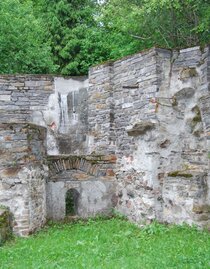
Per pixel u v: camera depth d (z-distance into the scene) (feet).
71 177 28.22
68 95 34.42
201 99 24.39
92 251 19.54
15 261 18.38
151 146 25.26
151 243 20.92
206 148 24.20
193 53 24.70
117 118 28.84
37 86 33.94
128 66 27.61
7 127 23.52
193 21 40.68
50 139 33.78
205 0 38.27
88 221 27.55
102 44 54.34
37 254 19.35
